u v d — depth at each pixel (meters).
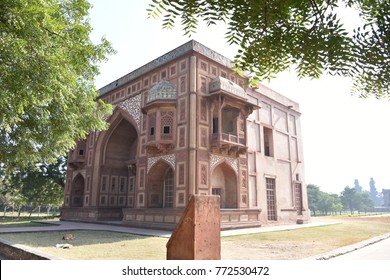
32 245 7.09
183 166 11.47
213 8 1.57
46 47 4.23
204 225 2.17
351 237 9.19
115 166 17.12
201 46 12.67
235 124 13.16
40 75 4.10
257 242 7.99
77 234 9.88
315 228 12.67
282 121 17.42
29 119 5.86
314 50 1.64
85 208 16.34
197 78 12.17
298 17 1.65
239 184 12.91
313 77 1.78
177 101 12.40
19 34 3.87
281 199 15.82
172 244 2.22
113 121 16.19
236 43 1.73
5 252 6.54
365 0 1.63
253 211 13.05
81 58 6.03
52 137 6.44
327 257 5.49
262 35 1.69
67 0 6.51
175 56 13.03
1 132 6.05
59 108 6.02
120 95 16.05
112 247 6.98
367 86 1.77
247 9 1.58
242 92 12.92
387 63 1.54
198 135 11.63
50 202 23.89
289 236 9.48
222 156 12.43
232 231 10.97
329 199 49.75
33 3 3.88
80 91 7.21
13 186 22.86
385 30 1.51
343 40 1.57
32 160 6.84
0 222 17.34
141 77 14.80
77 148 17.72
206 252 2.15
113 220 15.95
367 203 65.38
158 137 12.16
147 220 12.23
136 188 13.38
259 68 1.83
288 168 16.97
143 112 13.15
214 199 2.29
